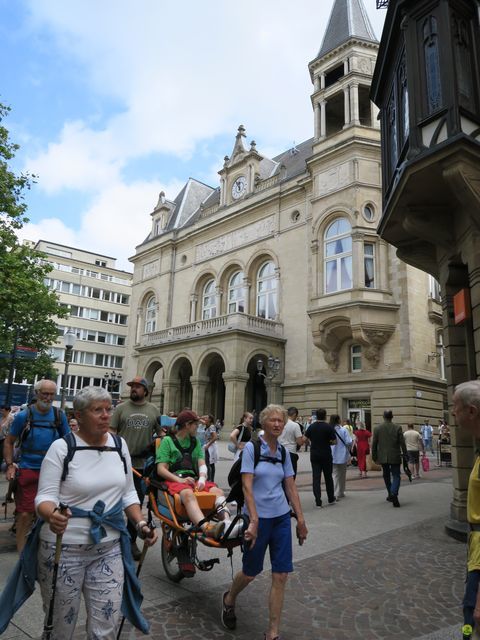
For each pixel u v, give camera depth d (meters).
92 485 2.89
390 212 8.96
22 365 30.39
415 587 5.09
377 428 10.21
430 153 7.11
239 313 25.89
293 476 4.27
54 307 30.55
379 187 23.73
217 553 6.41
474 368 8.00
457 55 7.61
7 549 6.16
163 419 10.38
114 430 6.16
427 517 8.62
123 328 59.88
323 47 27.31
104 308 59.28
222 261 32.50
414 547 6.61
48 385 5.71
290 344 26.92
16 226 17.56
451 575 5.47
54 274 56.59
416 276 22.95
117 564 2.90
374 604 4.64
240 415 24.81
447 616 4.39
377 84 10.69
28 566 2.85
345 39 25.39
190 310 34.22
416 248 10.11
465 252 7.79
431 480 14.26
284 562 3.90
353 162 23.78
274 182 30.28
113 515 2.94
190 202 40.91
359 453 15.92
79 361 55.75
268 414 4.24
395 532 7.46
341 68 26.67
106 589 2.81
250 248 30.56
